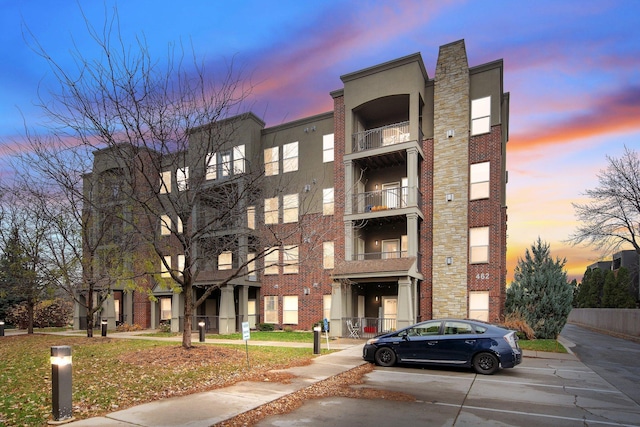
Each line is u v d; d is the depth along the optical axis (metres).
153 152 12.68
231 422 6.21
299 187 23.86
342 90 23.39
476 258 19.64
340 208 22.67
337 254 22.41
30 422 6.02
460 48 20.81
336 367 11.19
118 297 29.94
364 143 22.72
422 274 20.58
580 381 9.77
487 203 19.62
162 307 28.28
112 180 14.72
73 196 14.98
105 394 7.75
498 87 19.98
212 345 15.89
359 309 21.83
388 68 21.45
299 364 11.59
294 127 25.05
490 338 10.67
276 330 23.98
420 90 21.25
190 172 12.73
